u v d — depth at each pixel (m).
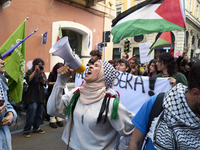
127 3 22.59
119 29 4.12
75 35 10.01
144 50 5.98
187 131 0.88
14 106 3.76
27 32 7.45
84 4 9.51
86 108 1.51
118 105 1.43
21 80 2.78
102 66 1.54
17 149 3.13
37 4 7.64
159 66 2.69
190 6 21.88
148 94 2.78
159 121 1.00
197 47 24.95
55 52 1.24
